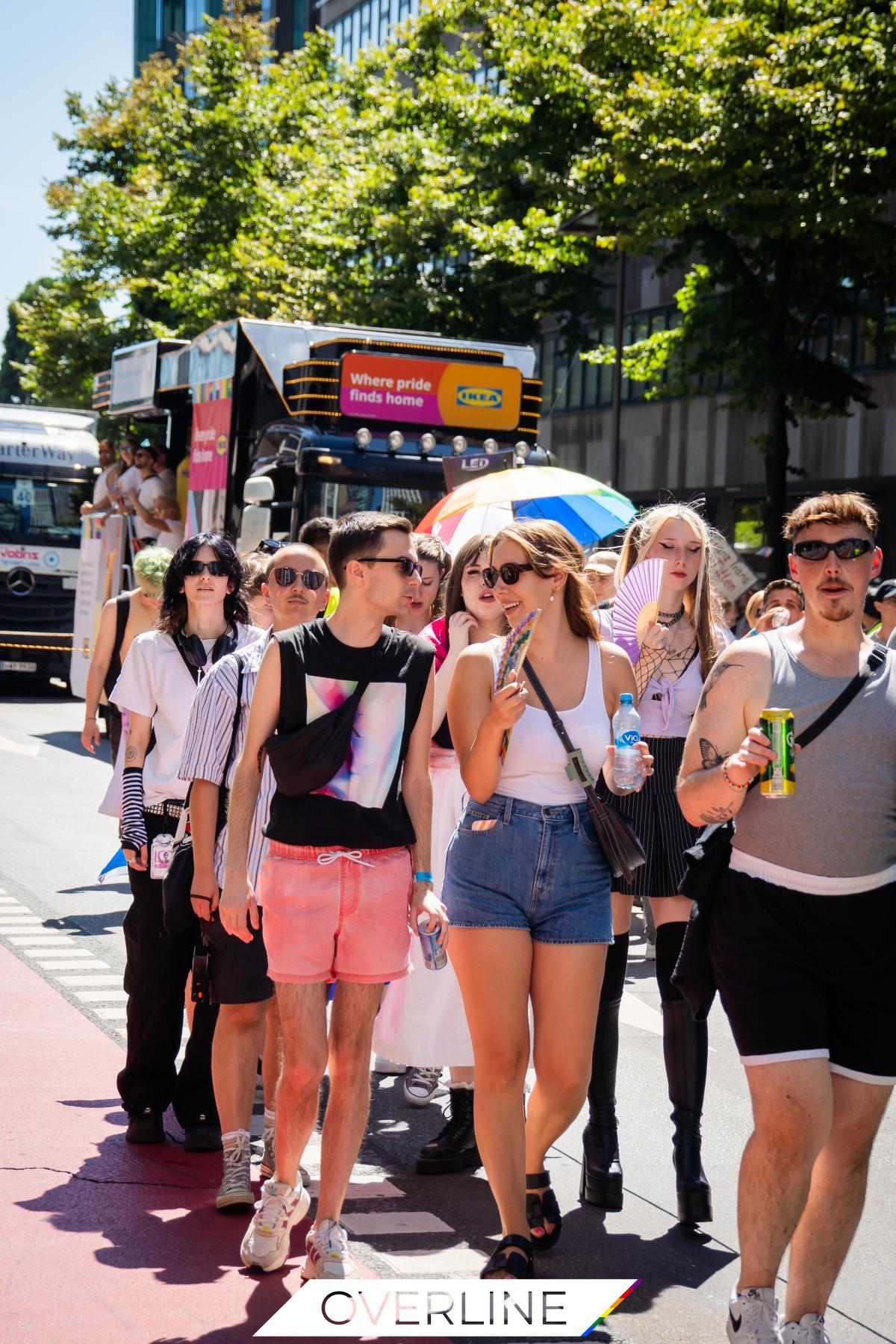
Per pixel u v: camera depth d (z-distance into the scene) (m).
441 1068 5.98
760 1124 3.56
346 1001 4.14
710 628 5.00
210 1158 5.12
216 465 13.95
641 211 18.86
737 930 3.64
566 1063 4.20
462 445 12.70
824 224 17.30
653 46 19.17
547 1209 4.43
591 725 4.25
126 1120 5.46
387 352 12.65
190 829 4.72
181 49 35.84
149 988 5.18
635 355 24.61
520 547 4.25
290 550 4.77
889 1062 3.62
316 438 12.34
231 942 4.52
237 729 4.59
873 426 28.78
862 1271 4.41
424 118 28.41
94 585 17.25
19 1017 6.73
